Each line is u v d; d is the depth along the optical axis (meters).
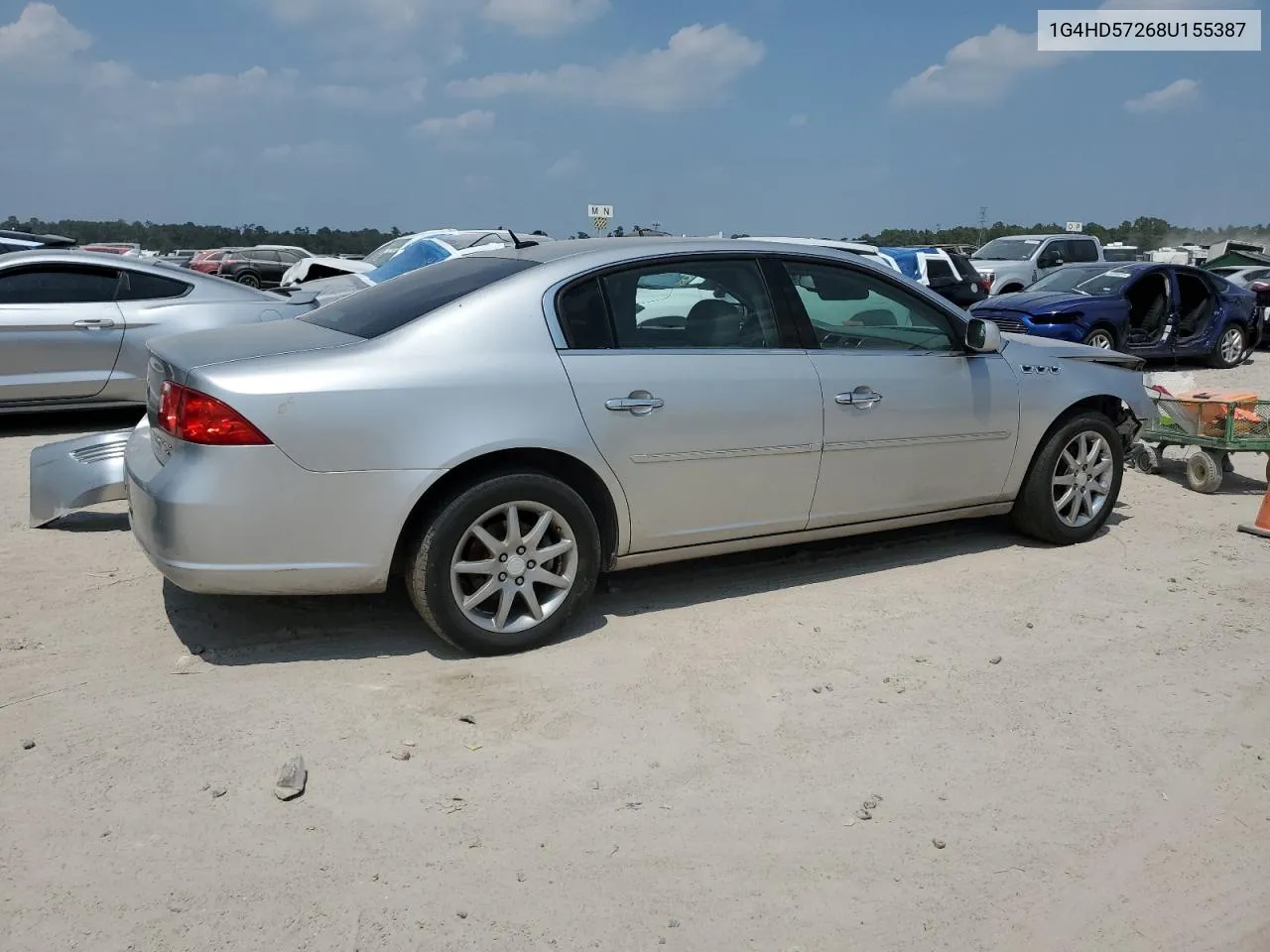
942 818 3.10
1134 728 3.67
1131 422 5.96
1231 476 7.70
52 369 8.46
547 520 4.07
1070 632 4.49
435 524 3.88
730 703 3.76
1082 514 5.77
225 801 3.06
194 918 2.56
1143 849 2.98
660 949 2.52
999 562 5.40
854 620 4.57
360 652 4.11
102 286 8.70
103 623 4.35
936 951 2.55
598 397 4.13
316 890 2.68
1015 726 3.66
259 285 33.75
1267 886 2.85
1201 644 4.39
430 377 3.87
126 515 5.97
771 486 4.62
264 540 3.71
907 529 5.98
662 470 4.32
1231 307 14.62
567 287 4.21
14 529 5.69
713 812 3.09
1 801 3.03
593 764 3.33
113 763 3.25
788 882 2.78
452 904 2.64
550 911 2.63
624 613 4.59
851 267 4.93
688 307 4.46
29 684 3.77
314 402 3.71
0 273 8.37
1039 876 2.85
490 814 3.04
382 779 3.20
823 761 3.39
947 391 5.07
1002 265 20.41
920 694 3.88
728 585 4.97
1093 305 12.92
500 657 4.08
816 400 4.66
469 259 4.70
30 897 2.62
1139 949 2.60
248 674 3.89
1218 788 3.30
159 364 4.07
